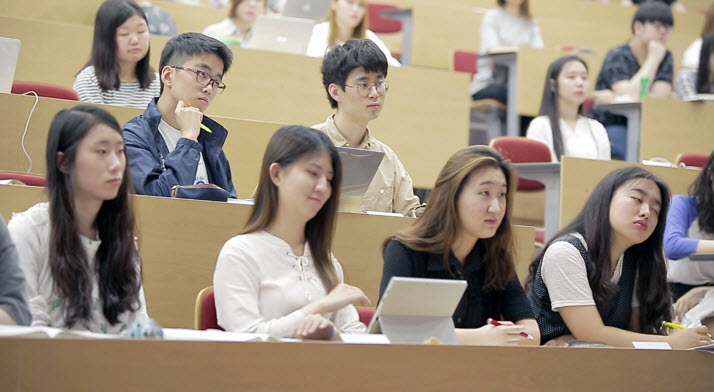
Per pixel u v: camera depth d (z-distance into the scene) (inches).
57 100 180.5
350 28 266.7
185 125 161.6
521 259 175.6
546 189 230.1
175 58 166.7
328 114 242.8
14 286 106.2
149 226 148.2
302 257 127.3
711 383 126.3
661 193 151.1
